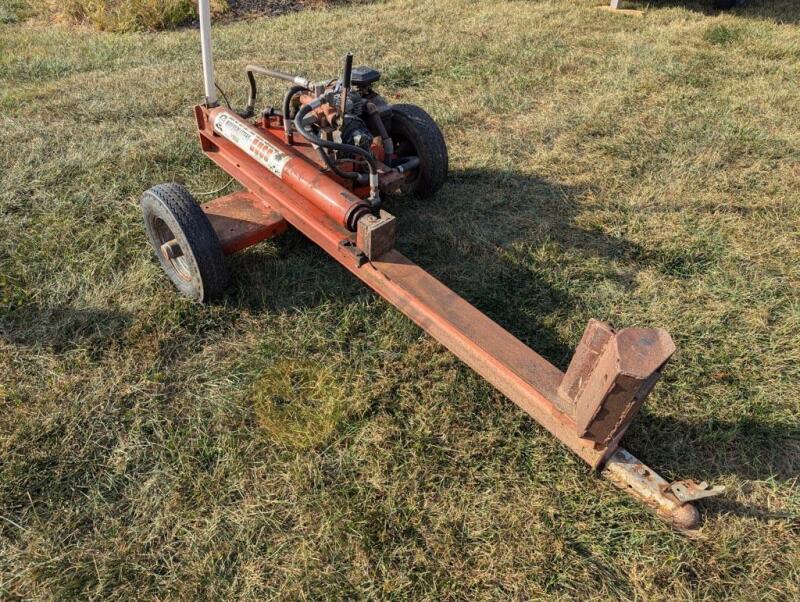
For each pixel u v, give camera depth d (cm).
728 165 512
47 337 349
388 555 252
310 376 328
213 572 245
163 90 643
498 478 281
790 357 339
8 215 444
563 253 415
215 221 372
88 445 292
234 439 296
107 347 345
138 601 237
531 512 268
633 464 243
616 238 430
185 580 244
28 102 617
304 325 359
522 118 587
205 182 487
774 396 318
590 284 390
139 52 769
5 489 272
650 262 409
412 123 423
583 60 714
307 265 401
